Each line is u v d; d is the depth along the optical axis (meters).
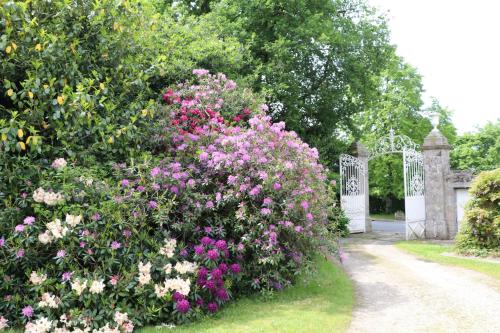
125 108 7.04
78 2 6.53
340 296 6.71
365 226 17.25
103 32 6.69
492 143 40.12
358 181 17.20
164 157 6.89
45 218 5.50
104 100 6.68
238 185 6.43
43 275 5.08
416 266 9.43
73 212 5.29
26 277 5.39
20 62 6.07
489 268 8.70
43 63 5.96
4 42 5.58
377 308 6.15
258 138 6.82
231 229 6.73
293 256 6.79
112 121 6.58
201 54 10.23
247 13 14.91
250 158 6.58
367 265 9.66
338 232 7.87
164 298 5.25
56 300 4.92
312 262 6.95
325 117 16.66
